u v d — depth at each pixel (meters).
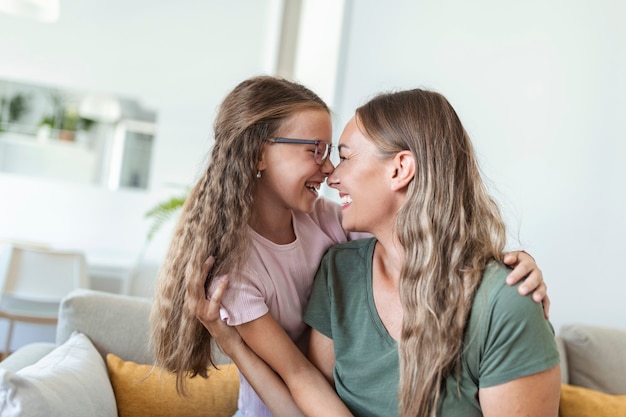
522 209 3.42
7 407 1.25
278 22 4.60
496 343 1.18
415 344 1.22
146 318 1.95
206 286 1.42
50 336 4.44
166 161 5.64
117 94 5.60
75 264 4.03
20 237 5.46
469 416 1.22
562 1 3.47
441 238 1.25
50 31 5.51
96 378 1.61
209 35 5.66
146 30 5.62
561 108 3.42
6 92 5.47
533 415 1.17
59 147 5.54
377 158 1.34
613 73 3.33
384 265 1.43
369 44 3.94
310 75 4.41
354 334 1.39
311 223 1.64
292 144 1.43
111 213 5.58
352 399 1.36
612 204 3.26
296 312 1.52
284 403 1.41
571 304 3.29
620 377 2.16
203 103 5.66
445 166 1.28
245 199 1.43
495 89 3.58
